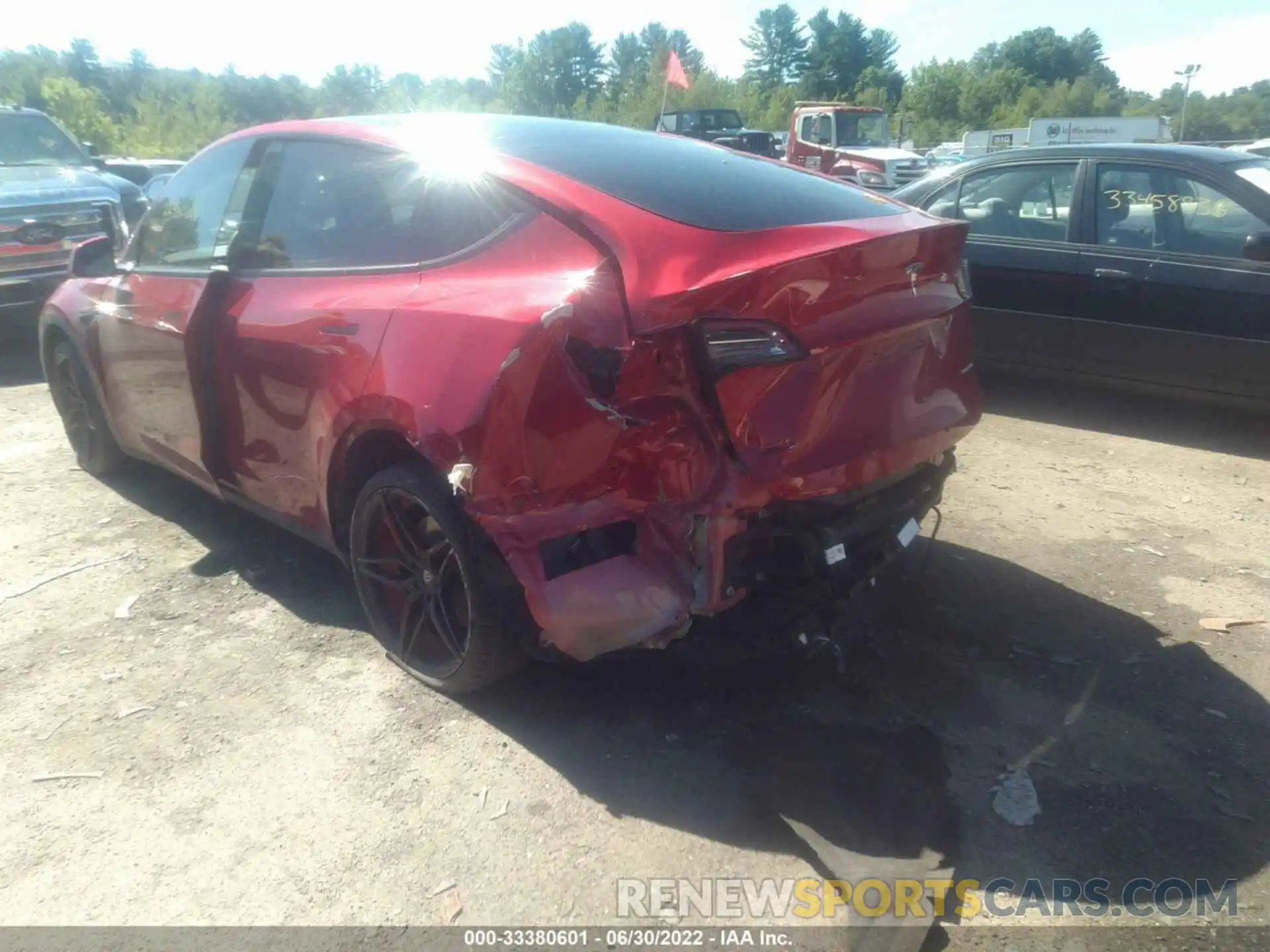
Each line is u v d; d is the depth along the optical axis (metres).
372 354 3.07
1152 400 6.59
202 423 3.91
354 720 3.18
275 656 3.55
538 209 3.01
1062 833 2.69
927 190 6.87
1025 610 3.84
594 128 3.80
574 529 2.72
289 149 3.86
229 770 2.95
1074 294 6.08
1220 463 5.48
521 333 2.68
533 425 2.67
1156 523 4.68
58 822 2.75
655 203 2.97
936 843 2.62
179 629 3.74
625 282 2.67
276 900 2.49
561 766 2.95
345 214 3.55
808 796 2.81
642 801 2.80
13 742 3.09
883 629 3.69
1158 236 5.83
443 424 2.78
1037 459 5.55
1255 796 2.84
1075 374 6.22
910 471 3.22
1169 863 2.60
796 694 3.29
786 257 2.70
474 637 3.02
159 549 4.43
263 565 4.26
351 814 2.77
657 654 3.49
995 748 3.03
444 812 2.78
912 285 3.09
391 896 2.50
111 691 3.35
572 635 2.71
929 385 3.21
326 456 3.32
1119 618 3.79
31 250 7.98
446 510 2.96
